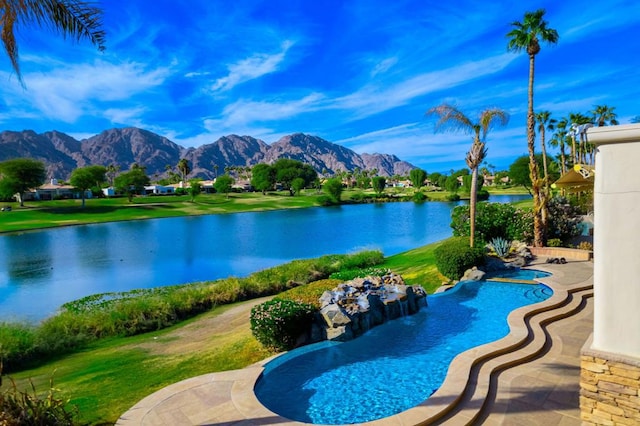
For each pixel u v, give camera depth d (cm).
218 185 11538
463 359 752
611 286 436
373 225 5147
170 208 8262
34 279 2578
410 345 952
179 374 888
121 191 9794
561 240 2183
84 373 1012
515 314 1006
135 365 1022
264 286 1958
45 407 594
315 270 2302
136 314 1494
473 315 1155
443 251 1648
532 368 736
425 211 7094
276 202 9856
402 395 715
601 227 441
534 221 1975
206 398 687
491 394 646
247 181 17800
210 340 1197
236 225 5675
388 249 3341
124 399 760
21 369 1121
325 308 1023
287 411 669
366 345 957
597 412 444
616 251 430
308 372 819
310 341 984
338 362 865
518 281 1439
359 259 2470
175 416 629
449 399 616
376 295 1165
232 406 656
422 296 1269
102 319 1447
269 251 3434
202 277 2541
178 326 1499
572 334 903
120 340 1361
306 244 3753
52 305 1955
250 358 930
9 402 574
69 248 3812
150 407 659
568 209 2828
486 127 1716
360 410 666
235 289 1864
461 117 1719
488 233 2106
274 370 832
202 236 4512
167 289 2103
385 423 568
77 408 690
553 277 1438
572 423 547
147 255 3388
